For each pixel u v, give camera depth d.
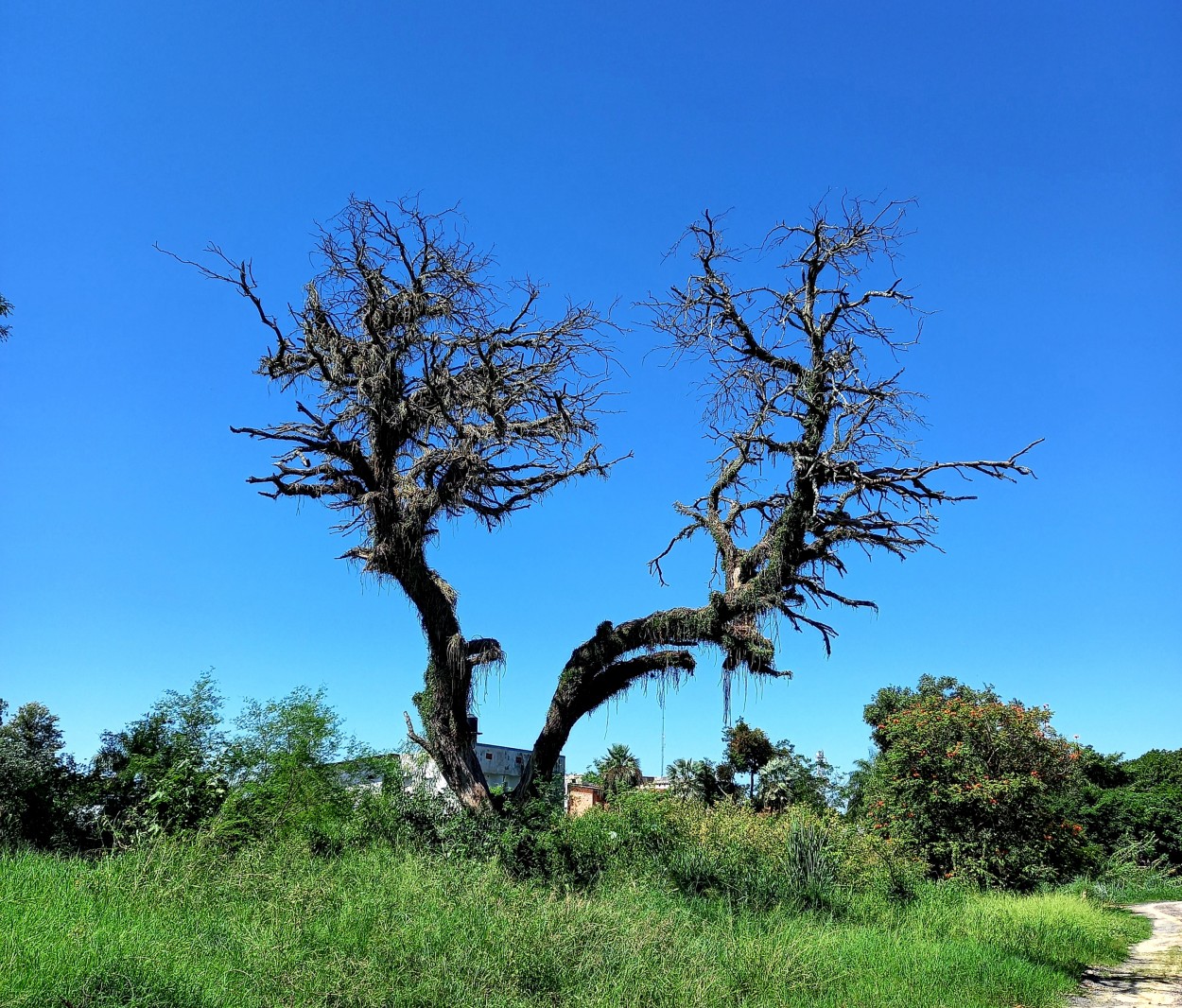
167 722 19.52
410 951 7.30
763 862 15.68
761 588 15.52
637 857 14.70
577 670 16.56
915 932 12.44
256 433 15.81
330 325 17.05
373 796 15.82
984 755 27.97
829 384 15.49
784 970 8.80
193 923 7.57
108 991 5.49
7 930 6.27
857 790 46.34
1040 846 26.62
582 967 7.74
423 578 16.03
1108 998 10.66
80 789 17.00
